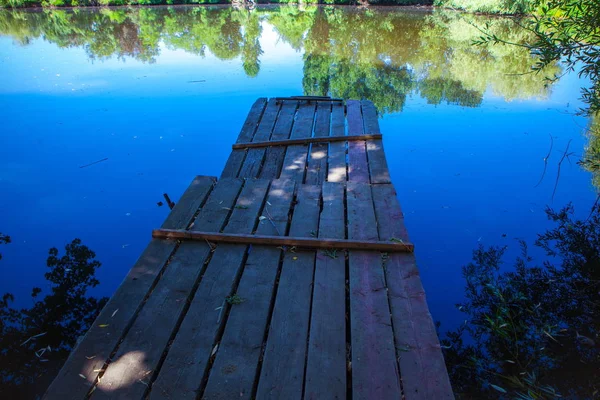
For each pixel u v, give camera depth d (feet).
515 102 25.45
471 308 10.66
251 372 6.87
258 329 7.61
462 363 9.28
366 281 8.68
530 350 9.37
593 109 12.17
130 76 30.58
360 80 30.32
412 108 24.75
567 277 11.40
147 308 8.00
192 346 7.27
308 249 9.62
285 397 6.49
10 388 8.71
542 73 31.01
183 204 11.24
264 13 62.18
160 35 46.19
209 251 9.54
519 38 41.63
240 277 9.02
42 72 31.50
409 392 6.60
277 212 10.92
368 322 7.75
